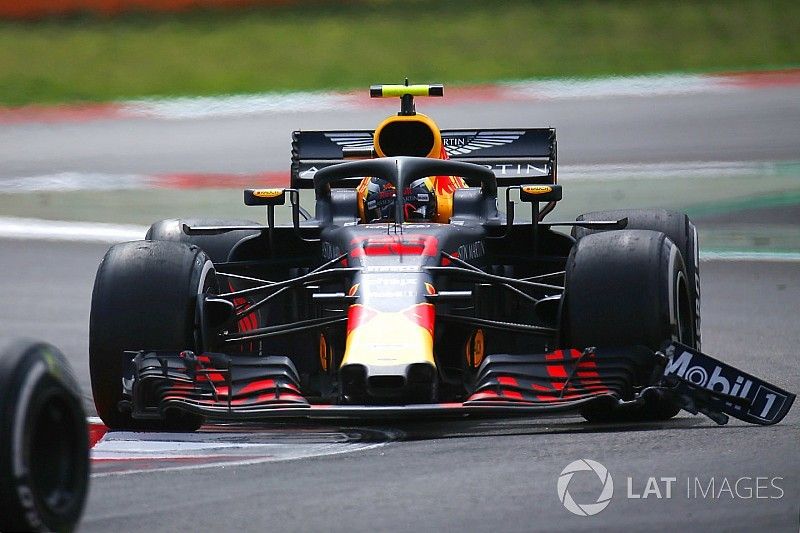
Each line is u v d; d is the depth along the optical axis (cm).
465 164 2970
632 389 2462
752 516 1792
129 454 2292
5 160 7538
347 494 1930
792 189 6100
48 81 9806
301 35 10762
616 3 11169
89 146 7925
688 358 2423
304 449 2312
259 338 2673
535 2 11281
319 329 2630
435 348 2616
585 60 9944
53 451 1510
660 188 6250
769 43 10188
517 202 6016
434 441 2355
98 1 11269
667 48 10162
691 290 2998
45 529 1447
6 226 5700
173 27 11019
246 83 9681
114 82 9794
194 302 2602
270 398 2383
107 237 5481
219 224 3441
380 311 2472
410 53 10262
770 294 4272
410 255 2647
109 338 2556
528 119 8200
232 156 7500
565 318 2583
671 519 1781
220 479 2045
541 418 2727
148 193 6500
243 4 11325
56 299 4400
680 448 2206
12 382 1430
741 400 2409
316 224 3073
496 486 1961
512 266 3128
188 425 2627
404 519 1788
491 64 9969
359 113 8675
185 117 8838
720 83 9188
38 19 11162
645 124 7950
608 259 2561
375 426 2650
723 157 6969
